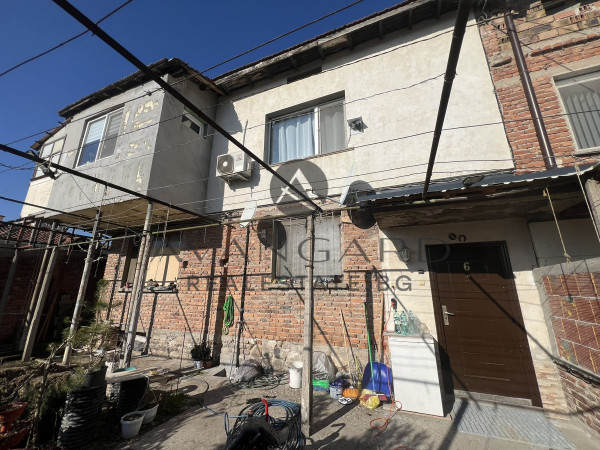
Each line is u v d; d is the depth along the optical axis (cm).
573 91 427
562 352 333
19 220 802
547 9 465
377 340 445
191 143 662
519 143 422
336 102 610
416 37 552
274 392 425
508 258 405
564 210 379
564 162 389
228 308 579
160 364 564
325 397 405
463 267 430
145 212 640
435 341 402
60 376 445
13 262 763
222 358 558
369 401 374
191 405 388
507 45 470
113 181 594
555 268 337
